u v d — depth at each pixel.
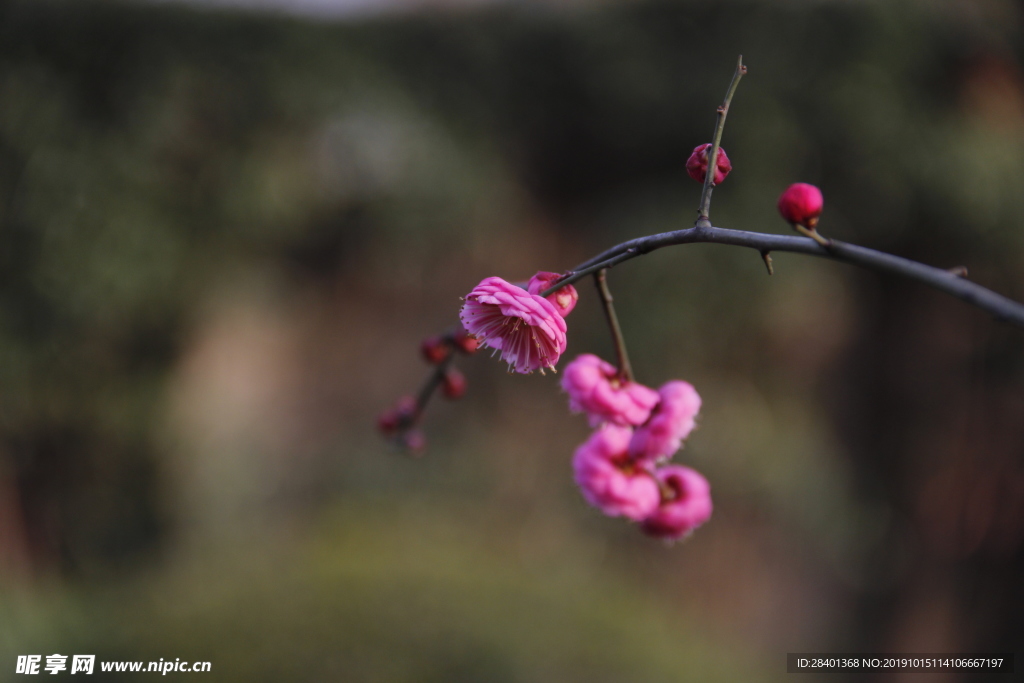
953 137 4.34
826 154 4.36
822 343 4.83
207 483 4.62
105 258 4.03
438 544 4.71
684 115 4.49
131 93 3.98
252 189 4.22
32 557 4.31
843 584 5.02
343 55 4.35
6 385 4.06
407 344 5.03
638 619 4.42
